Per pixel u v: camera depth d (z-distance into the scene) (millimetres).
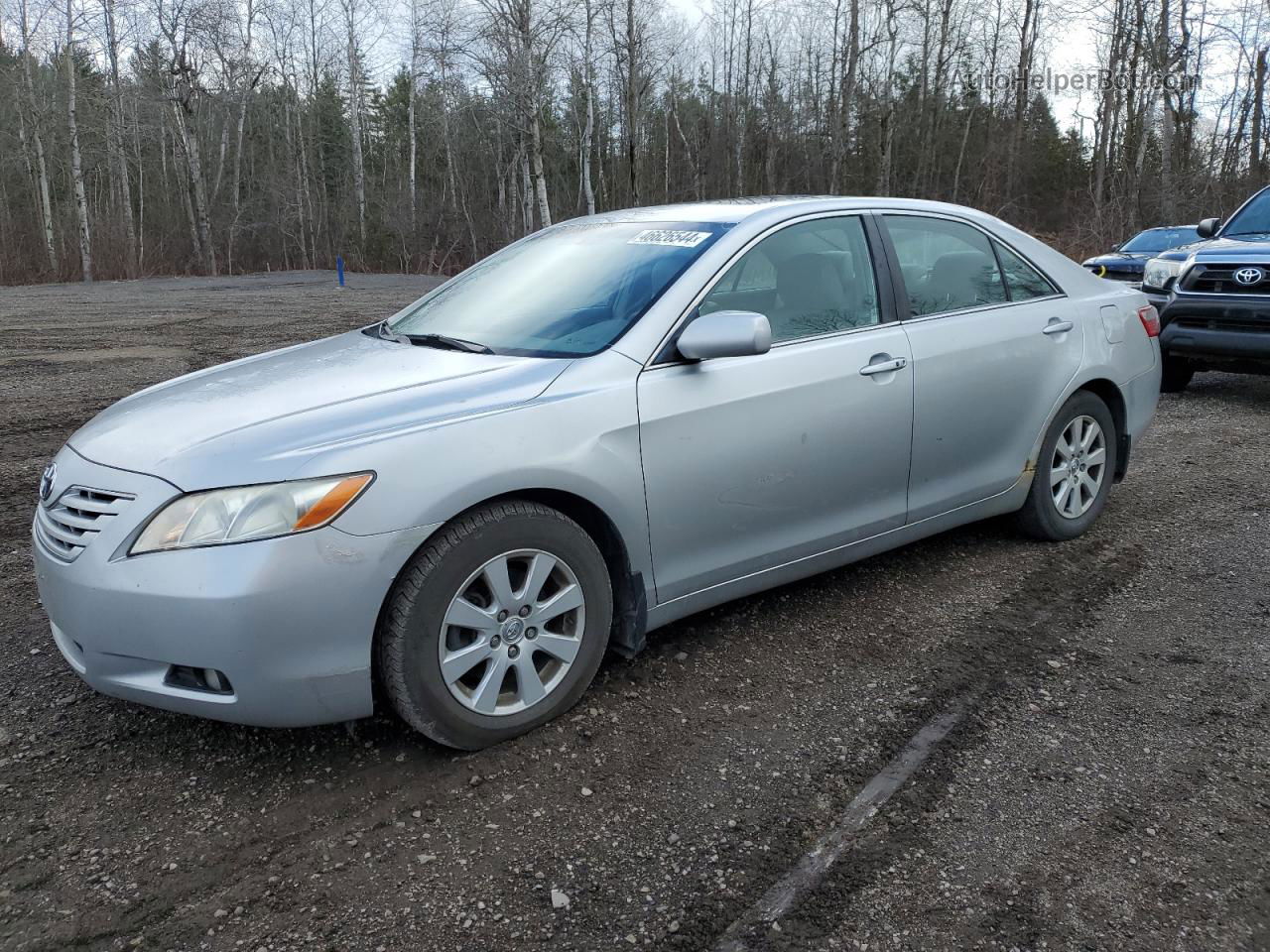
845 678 3262
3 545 4656
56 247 41781
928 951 2033
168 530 2471
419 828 2479
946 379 3861
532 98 30750
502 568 2758
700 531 3201
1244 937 2070
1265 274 7199
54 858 2371
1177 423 7273
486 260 4254
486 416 2740
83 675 2660
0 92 42500
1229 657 3375
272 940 2094
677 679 3254
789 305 3510
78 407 8156
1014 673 3285
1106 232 28469
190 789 2658
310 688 2502
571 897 2213
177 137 48938
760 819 2496
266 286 29703
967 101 47750
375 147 64812
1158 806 2531
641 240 3625
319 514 2453
